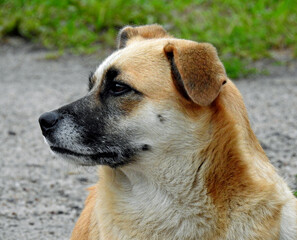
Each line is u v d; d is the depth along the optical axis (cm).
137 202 833
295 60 2241
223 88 827
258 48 2314
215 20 2512
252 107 1795
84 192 1313
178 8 2630
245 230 777
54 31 2625
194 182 805
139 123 820
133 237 832
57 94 2056
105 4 2656
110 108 841
